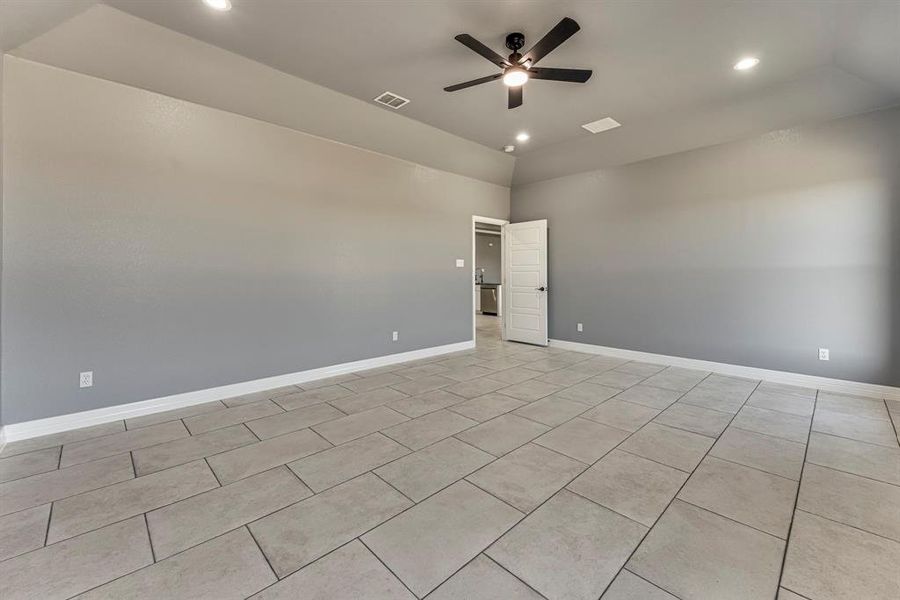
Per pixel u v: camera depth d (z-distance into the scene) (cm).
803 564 152
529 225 611
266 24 269
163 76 307
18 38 251
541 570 150
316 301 421
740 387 384
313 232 417
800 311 385
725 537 168
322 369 427
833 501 193
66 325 285
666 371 449
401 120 430
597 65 316
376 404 339
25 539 166
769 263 402
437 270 544
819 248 374
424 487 208
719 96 371
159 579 145
